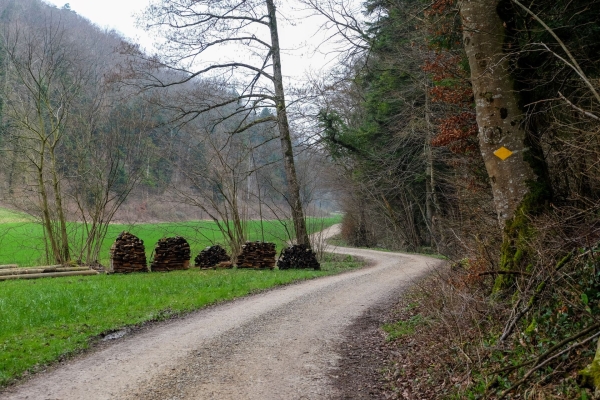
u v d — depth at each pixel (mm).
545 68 8258
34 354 7391
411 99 24266
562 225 6305
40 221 23234
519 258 7340
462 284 8688
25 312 10016
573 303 5348
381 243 43094
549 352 4293
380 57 20766
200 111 22656
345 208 44000
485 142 8180
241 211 25469
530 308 6000
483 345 5762
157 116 26703
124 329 9297
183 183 27891
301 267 21156
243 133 27469
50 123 21969
